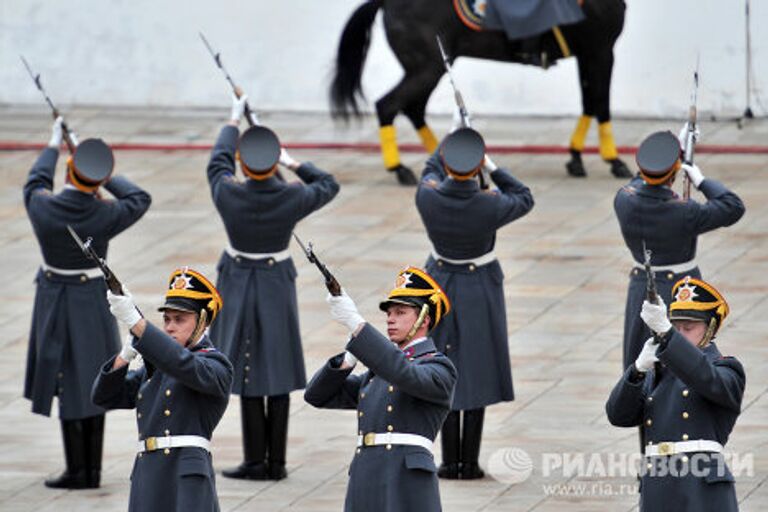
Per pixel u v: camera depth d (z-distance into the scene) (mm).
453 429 44344
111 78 81688
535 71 79750
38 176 45188
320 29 80500
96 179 43906
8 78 81938
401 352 33969
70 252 44469
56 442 48250
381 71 79312
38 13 81438
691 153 44125
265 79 80812
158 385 36000
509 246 62406
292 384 45188
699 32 77375
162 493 35625
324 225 64875
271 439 44719
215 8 80812
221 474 45156
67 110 81125
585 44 68500
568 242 62625
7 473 45562
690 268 43812
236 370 45094
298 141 76250
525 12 66688
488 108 80000
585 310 56406
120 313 34188
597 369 51688
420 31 67938
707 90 77562
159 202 68188
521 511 41312
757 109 77125
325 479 44656
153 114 80562
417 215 65875
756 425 46562
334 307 33750
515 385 50594
